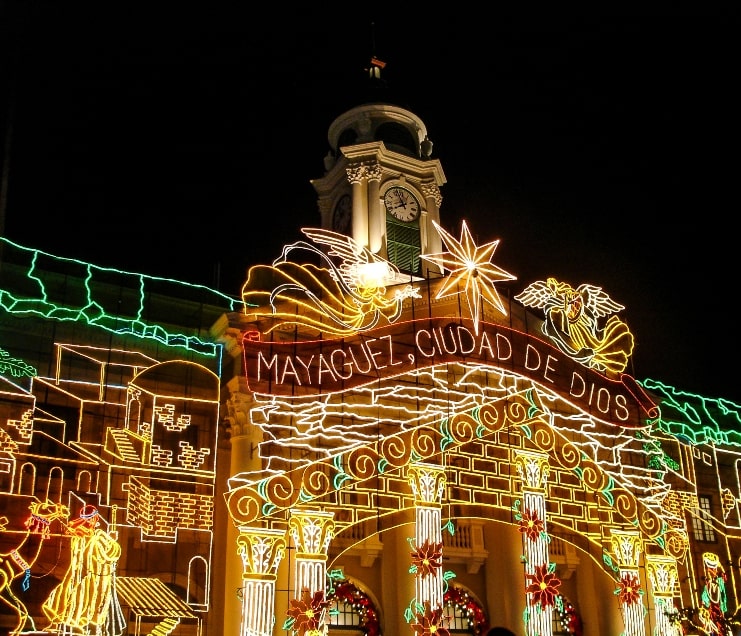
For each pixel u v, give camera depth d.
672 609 30.25
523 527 27.95
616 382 32.75
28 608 21.20
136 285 26.22
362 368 27.28
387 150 35.66
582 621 31.22
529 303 31.33
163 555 23.59
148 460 23.09
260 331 26.02
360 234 34.09
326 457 24.72
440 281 29.89
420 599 25.36
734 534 35.84
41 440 22.56
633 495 31.00
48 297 24.05
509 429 28.73
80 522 21.17
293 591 23.66
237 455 24.33
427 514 26.22
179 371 25.09
